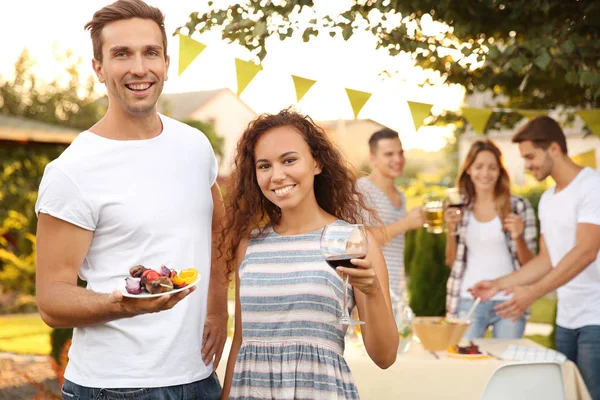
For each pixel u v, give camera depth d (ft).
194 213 7.28
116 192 6.92
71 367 7.16
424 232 18.40
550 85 16.15
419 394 10.44
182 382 7.11
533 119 13.17
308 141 7.49
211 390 7.51
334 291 7.09
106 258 7.02
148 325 6.97
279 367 7.14
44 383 20.35
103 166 6.93
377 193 14.80
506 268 14.29
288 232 7.57
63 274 6.88
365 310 6.82
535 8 12.67
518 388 8.59
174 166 7.23
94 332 6.98
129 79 6.86
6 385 20.27
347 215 7.94
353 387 7.11
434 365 10.44
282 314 7.17
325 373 7.00
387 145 14.88
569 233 12.59
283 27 12.04
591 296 12.23
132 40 6.85
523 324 13.92
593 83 12.11
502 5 12.94
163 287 6.05
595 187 12.30
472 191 14.51
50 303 6.67
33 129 32.48
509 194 14.38
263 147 7.36
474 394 10.32
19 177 34.86
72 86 51.55
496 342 12.21
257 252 7.55
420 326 11.25
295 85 11.55
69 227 6.84
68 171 6.81
